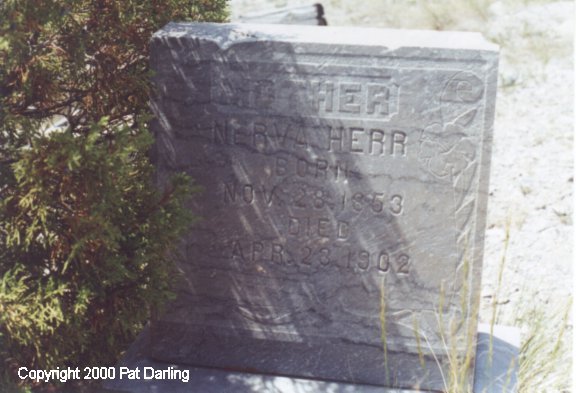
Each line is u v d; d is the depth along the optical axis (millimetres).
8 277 3689
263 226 4090
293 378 4266
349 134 3902
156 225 3881
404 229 3979
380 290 4078
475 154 3834
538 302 5398
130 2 4012
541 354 4672
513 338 4566
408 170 3898
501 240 6020
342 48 3797
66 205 3783
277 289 4164
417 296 4055
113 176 3623
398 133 3859
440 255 3982
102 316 4004
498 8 8539
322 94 3871
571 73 7789
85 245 3797
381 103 3836
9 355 4027
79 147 3512
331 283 4113
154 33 3975
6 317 3637
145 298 3930
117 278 3787
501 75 7758
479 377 4184
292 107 3908
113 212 3758
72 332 3852
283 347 4246
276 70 3873
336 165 3951
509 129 7172
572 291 5500
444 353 4102
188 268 4203
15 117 3699
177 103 3984
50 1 3598
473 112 3787
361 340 4164
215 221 4117
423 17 8531
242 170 4027
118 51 4203
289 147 3963
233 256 4156
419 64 3764
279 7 8734
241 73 3898
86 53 4133
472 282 3986
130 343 4641
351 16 8602
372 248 4031
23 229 3795
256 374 4297
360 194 3971
